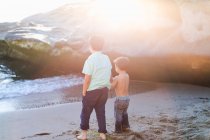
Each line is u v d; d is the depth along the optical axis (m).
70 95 9.86
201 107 7.35
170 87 10.41
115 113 5.27
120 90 5.21
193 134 5.02
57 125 6.14
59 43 14.30
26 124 6.31
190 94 9.16
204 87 10.29
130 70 12.08
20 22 18.75
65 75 13.59
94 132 5.39
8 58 15.96
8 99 9.52
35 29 16.56
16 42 15.23
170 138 4.92
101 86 4.89
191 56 10.20
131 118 6.32
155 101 8.27
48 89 10.92
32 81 12.49
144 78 11.83
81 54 13.60
